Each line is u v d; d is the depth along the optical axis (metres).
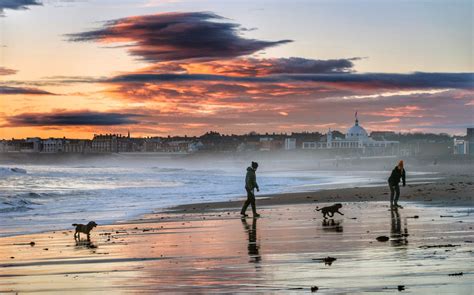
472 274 10.01
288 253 13.58
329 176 106.94
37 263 13.66
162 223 23.38
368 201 32.78
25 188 59.00
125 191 50.69
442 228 17.72
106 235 19.58
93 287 10.24
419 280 9.63
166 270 11.81
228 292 9.31
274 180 83.88
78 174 119.81
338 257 12.57
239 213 27.58
